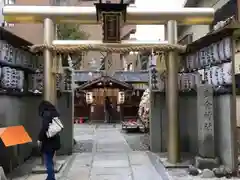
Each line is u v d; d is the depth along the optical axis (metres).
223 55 6.82
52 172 6.08
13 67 7.75
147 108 14.18
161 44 7.87
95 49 7.66
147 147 11.07
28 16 7.75
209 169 6.92
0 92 6.62
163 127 10.09
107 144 11.99
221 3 11.19
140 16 7.88
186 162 7.95
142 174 7.06
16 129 6.04
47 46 7.65
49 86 7.77
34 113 9.32
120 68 30.36
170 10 7.93
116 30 7.62
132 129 16.62
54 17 7.83
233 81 6.58
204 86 7.17
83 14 7.85
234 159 6.62
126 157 9.20
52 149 6.10
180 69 9.67
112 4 7.43
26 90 8.81
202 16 7.96
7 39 7.14
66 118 9.80
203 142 7.11
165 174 6.98
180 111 9.89
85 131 17.47
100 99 24.20
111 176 6.92
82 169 7.62
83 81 24.25
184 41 16.20
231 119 6.64
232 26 6.23
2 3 12.06
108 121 24.03
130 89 22.48
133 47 7.73
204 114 7.14
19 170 7.41
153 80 9.98
